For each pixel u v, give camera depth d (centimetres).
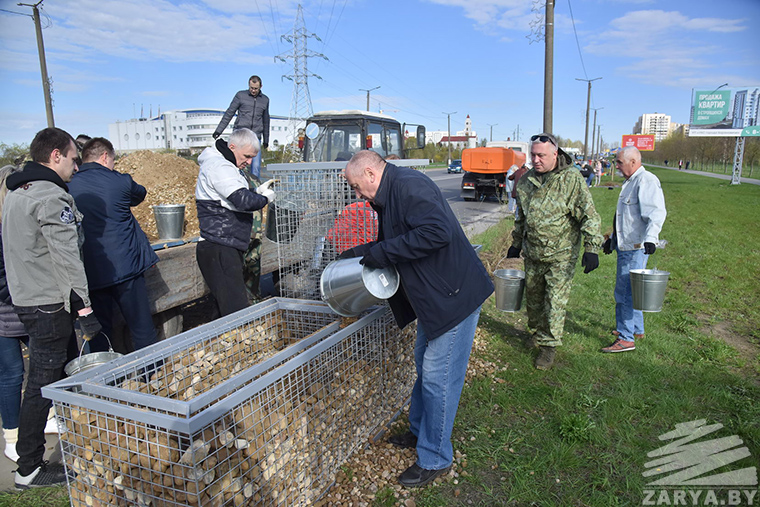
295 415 244
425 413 274
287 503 241
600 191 2662
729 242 1080
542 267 416
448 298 255
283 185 353
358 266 257
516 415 346
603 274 770
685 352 453
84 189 312
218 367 293
